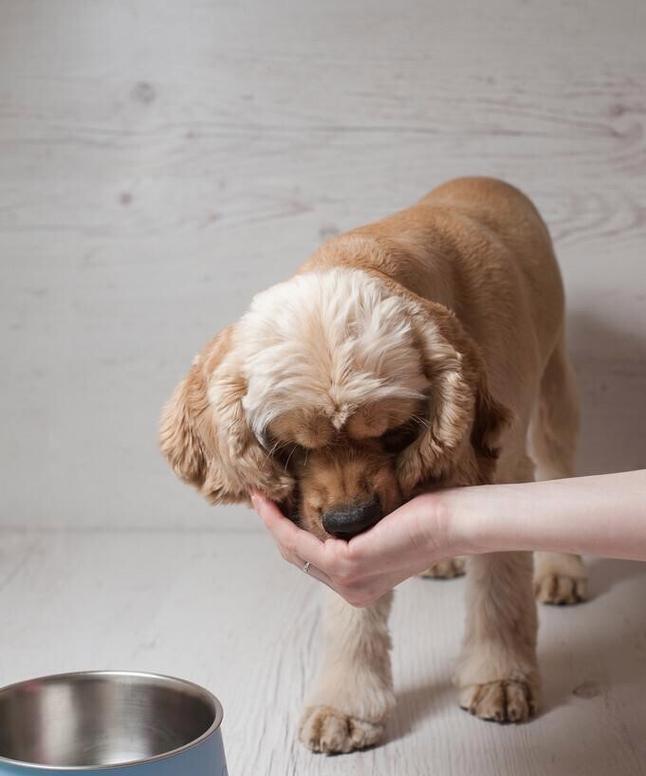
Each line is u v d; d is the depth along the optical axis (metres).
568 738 1.72
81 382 2.72
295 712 1.82
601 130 2.52
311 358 1.28
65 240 2.66
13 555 2.61
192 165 2.61
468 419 1.35
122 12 2.55
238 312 2.65
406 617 2.22
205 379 1.46
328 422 1.29
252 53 2.55
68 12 2.56
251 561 2.55
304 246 2.61
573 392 2.38
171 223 2.63
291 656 2.04
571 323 2.61
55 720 1.44
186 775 1.20
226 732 1.76
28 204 2.65
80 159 2.62
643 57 2.48
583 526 1.27
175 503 2.76
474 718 1.80
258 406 1.31
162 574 2.47
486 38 2.50
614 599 2.31
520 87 2.52
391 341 1.30
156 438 2.73
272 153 2.58
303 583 2.41
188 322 2.67
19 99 2.61
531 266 2.07
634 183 2.54
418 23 2.51
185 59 2.56
